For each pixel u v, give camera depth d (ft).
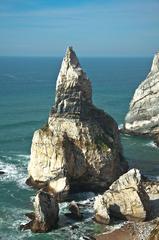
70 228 167.94
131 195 175.73
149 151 285.02
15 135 313.12
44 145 208.74
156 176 231.50
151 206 187.11
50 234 163.12
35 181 210.79
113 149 213.87
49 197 169.89
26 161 248.32
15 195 199.72
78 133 208.95
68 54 214.28
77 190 208.95
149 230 163.73
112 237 160.66
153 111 322.34
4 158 253.65
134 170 180.86
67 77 212.23
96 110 223.30
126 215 175.52
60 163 203.10
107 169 208.54
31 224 168.45
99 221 172.76
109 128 223.10
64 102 213.25
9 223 171.53
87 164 207.82
